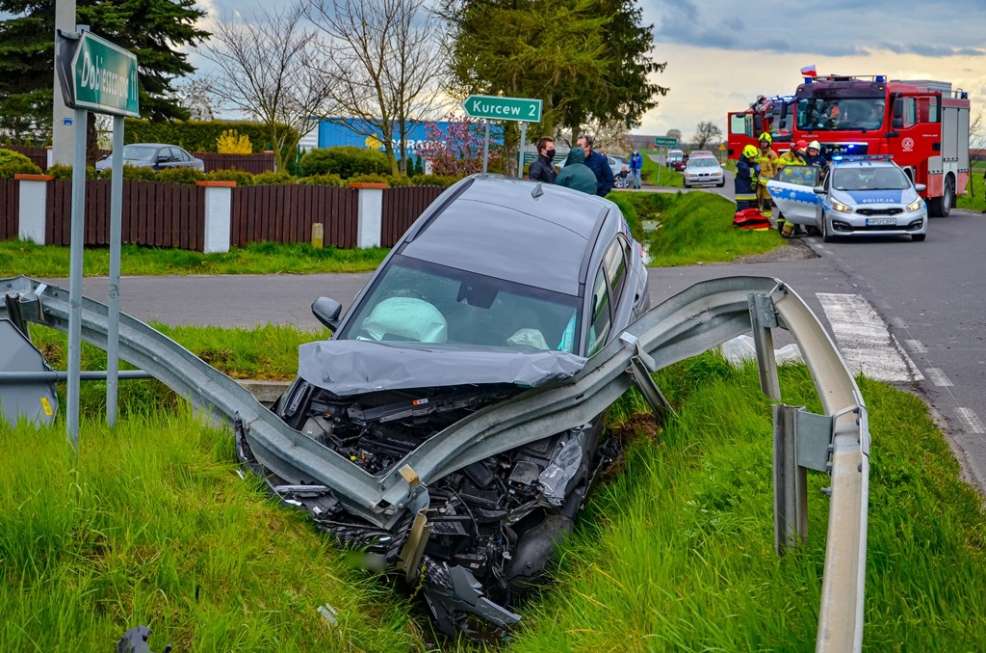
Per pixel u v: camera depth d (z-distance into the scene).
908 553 4.91
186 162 32.19
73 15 21.08
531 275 7.24
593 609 5.04
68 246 20.14
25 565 4.54
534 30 32.16
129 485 5.35
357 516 5.76
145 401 7.98
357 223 22.14
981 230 25.45
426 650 5.33
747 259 19.53
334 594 5.14
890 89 28.72
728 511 5.84
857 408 4.60
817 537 5.17
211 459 6.02
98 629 4.28
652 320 7.28
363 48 27.23
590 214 8.40
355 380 5.91
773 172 24.92
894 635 4.18
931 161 28.88
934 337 11.74
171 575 4.68
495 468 6.20
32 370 7.15
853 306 13.72
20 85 32.12
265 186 21.38
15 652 3.97
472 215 7.95
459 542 5.71
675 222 34.47
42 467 5.48
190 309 13.08
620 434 8.20
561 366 6.08
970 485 6.58
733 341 9.95
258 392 8.70
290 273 18.70
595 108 49.97
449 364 5.95
